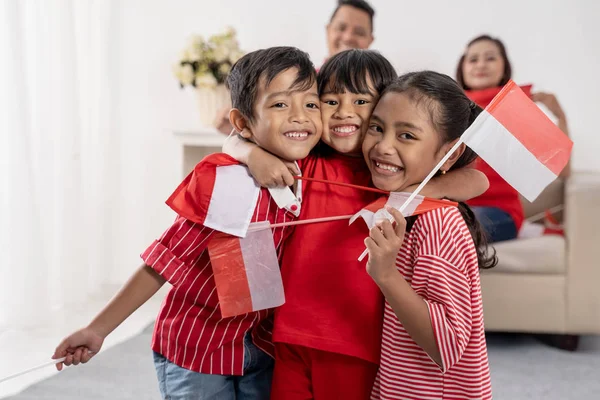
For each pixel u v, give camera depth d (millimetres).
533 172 991
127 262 3316
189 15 3238
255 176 1042
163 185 3281
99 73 3010
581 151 3035
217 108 2932
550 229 2518
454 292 967
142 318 2820
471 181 1082
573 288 2369
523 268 2377
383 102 1029
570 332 2381
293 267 1067
